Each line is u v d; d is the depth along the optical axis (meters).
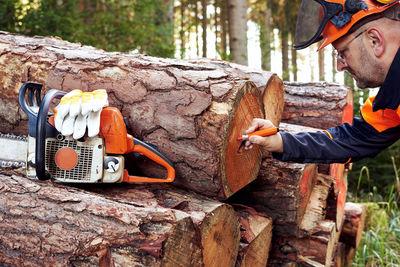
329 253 2.23
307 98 2.89
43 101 1.37
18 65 1.84
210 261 1.35
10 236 1.22
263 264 1.83
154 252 1.07
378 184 5.01
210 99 1.42
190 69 1.57
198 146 1.44
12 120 1.87
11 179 1.42
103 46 4.29
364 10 1.20
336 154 1.50
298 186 1.88
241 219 1.71
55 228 1.19
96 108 1.33
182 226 1.16
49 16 3.69
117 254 1.11
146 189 1.49
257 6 11.09
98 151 1.40
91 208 1.22
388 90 1.25
